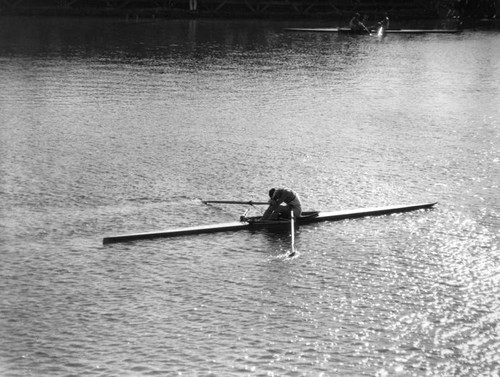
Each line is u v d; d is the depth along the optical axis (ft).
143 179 86.07
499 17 333.21
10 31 228.84
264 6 294.66
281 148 101.40
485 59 201.77
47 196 79.66
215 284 61.82
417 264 66.39
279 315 57.11
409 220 76.23
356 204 80.43
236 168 91.50
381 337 54.44
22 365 50.11
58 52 188.24
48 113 118.42
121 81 149.69
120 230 71.82
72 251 67.10
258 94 140.46
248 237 71.15
